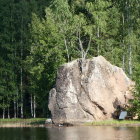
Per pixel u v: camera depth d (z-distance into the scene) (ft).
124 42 283.79
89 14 290.15
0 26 336.29
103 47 287.48
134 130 149.38
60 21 281.13
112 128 161.99
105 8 285.84
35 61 289.94
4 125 212.23
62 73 197.88
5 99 313.73
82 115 190.90
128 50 280.10
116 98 198.90
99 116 193.36
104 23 276.41
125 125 175.32
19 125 208.03
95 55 293.23
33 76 288.51
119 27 289.74
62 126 188.24
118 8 294.66
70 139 126.52
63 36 280.10
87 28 274.36
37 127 187.11
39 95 284.41
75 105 191.83
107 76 199.93
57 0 276.62
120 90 202.39
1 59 318.04
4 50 325.42
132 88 196.85
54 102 196.34
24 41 324.39
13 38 323.78
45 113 293.02
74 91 193.88
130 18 286.25
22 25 330.13
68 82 194.59
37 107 316.81
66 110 191.42
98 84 195.83
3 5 341.00
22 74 320.09
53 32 280.51
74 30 280.10
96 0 278.05
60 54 275.18
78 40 298.97
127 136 128.88
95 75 195.93
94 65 197.06
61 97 193.77
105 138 125.39
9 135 145.28
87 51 284.41
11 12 332.19
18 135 144.56
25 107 324.80
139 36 292.20
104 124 180.86
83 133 144.36
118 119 192.65
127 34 283.59
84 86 194.08
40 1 364.79
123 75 206.18
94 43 296.30
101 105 193.77
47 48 279.08
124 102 199.62
